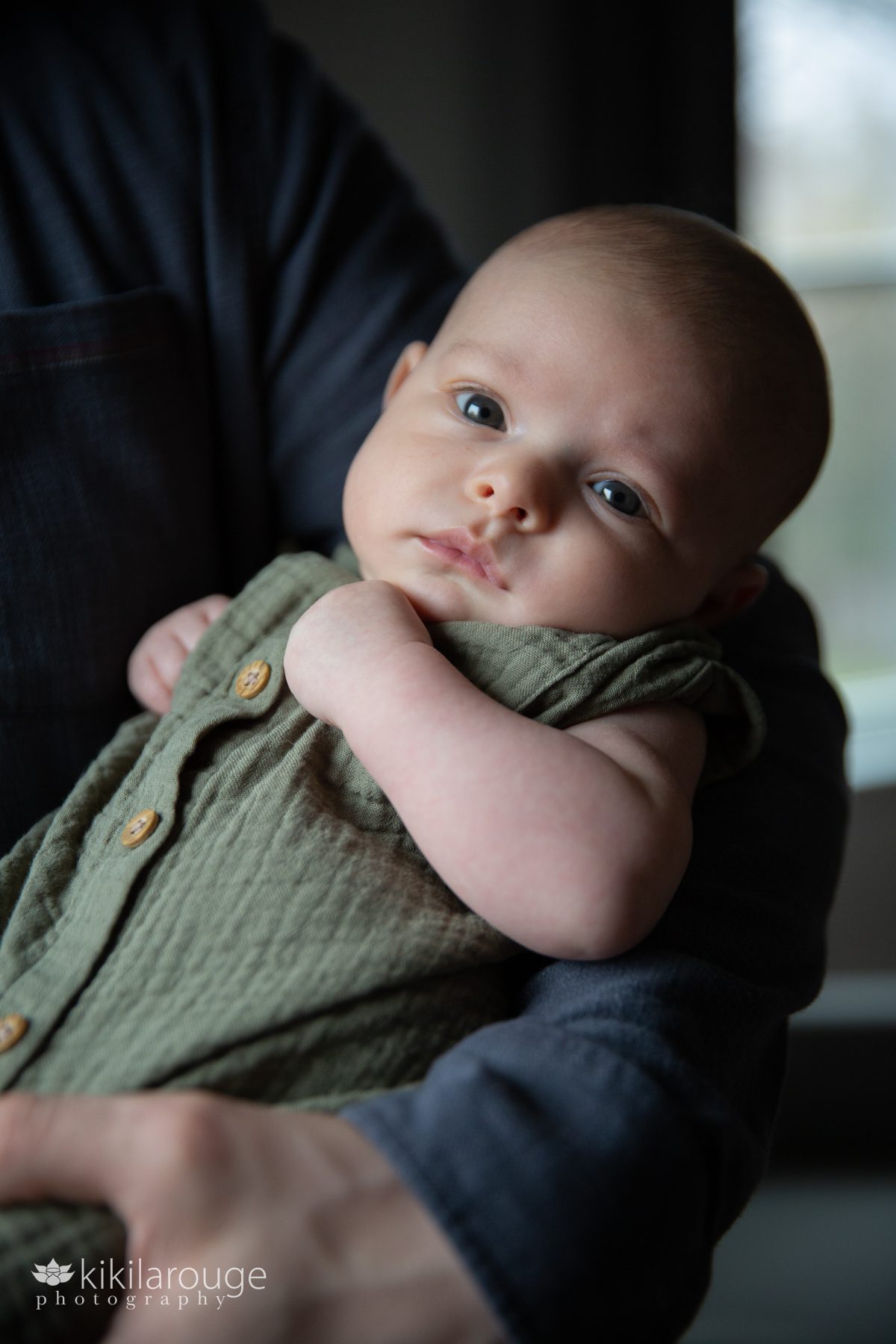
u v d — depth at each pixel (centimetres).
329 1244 40
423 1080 52
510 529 69
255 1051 51
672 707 67
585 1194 41
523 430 72
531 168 152
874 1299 103
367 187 88
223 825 60
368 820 62
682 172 160
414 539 71
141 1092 49
